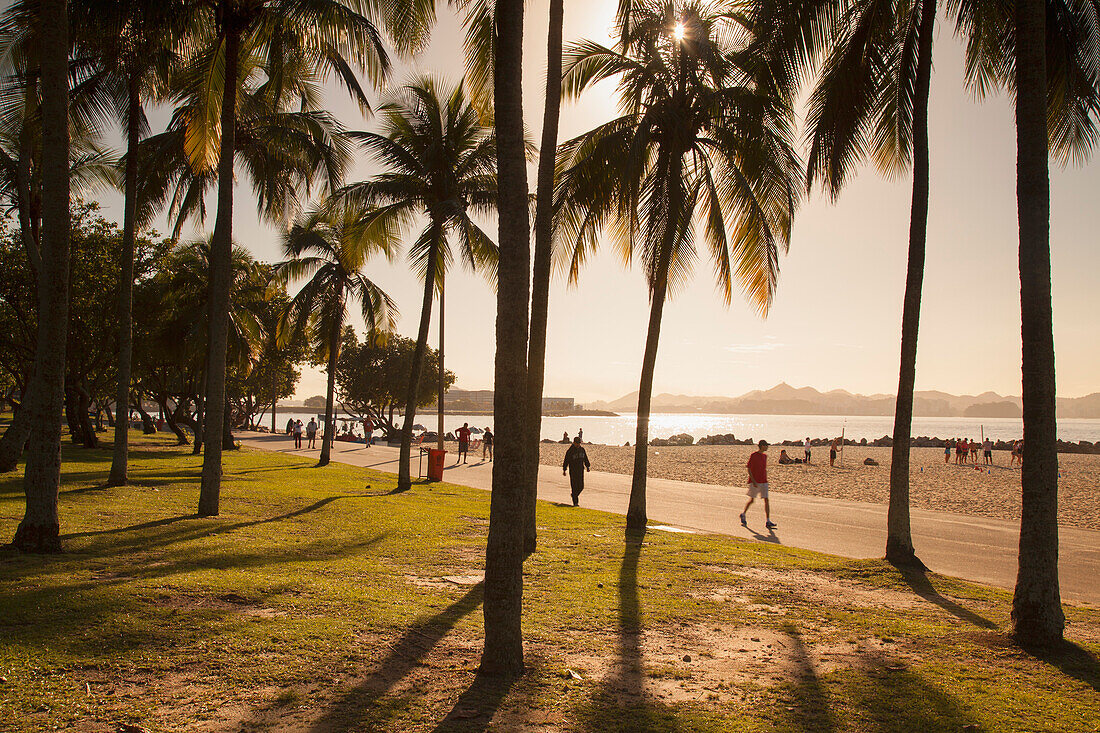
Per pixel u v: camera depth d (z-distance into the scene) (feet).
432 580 26.27
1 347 83.51
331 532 36.09
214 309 42.09
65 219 28.37
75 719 12.94
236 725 13.17
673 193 42.80
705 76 42.29
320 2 41.70
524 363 17.39
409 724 13.65
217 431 41.24
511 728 13.70
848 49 36.04
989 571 34.60
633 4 39.40
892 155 42.42
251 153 59.72
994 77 37.99
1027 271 22.44
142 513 39.60
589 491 73.67
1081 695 16.81
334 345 91.86
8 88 45.24
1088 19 30.94
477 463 108.06
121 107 54.29
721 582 28.40
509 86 17.80
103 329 88.99
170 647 16.97
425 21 33.27
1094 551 41.88
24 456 76.28
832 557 35.40
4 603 19.39
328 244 87.71
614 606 23.68
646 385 44.62
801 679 17.37
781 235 46.55
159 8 38.45
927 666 18.62
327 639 18.28
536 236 35.06
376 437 220.02
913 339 33.86
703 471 111.04
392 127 65.21
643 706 15.17
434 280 66.08
